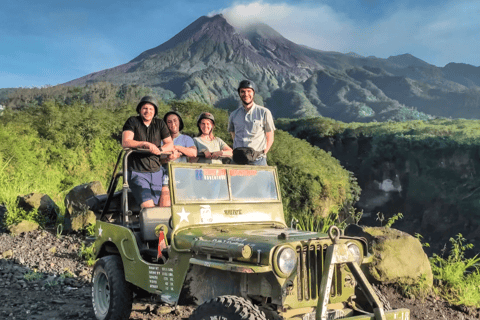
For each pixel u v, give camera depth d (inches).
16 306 213.9
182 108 684.1
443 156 2385.6
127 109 639.1
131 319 201.0
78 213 366.3
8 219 374.3
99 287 197.5
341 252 137.9
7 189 429.1
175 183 166.2
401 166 2426.2
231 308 125.6
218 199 176.1
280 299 133.2
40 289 242.4
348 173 882.1
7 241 338.6
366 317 137.3
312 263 142.5
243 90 251.6
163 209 193.0
